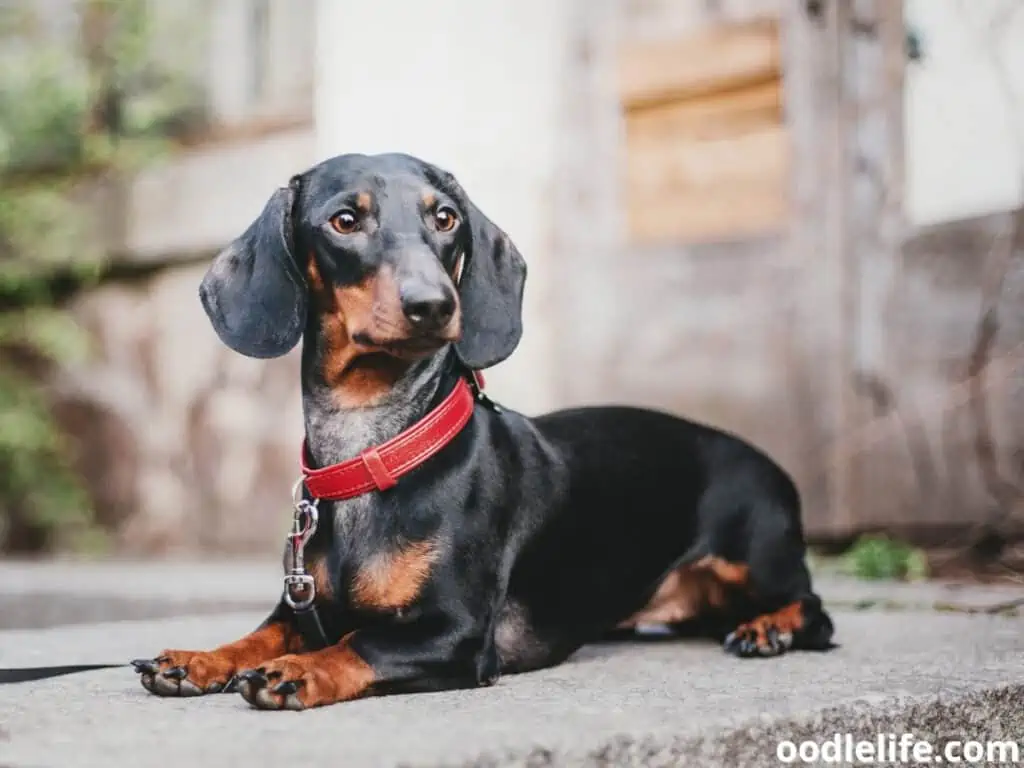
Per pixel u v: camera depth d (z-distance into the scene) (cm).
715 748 80
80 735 78
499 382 206
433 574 94
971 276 177
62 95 253
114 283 253
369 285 94
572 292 201
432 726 79
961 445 177
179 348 243
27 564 224
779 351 186
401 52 217
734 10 188
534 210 205
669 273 193
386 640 92
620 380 197
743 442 120
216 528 237
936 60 181
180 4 246
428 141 214
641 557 112
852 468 182
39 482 252
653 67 194
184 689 90
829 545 184
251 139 234
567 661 109
